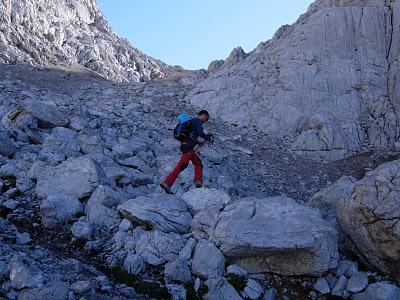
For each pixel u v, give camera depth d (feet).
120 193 31.35
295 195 56.29
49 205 27.61
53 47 121.08
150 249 25.29
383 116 80.43
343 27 91.30
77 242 26.50
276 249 23.66
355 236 24.64
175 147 53.26
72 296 19.60
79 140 40.11
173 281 23.61
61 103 68.08
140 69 146.51
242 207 26.03
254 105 83.82
